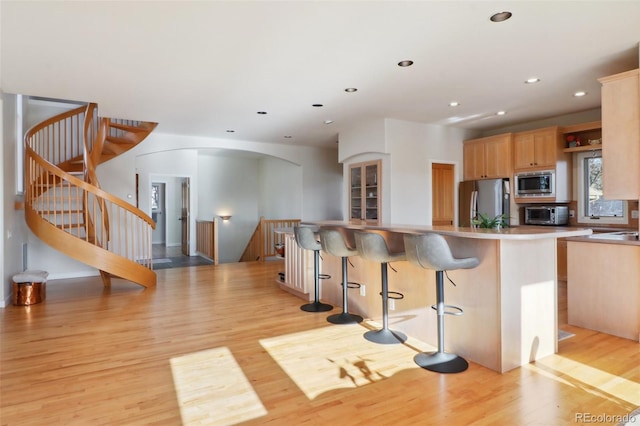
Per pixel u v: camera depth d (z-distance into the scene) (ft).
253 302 15.33
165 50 10.43
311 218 28.07
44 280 15.75
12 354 9.99
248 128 21.17
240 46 10.25
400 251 11.43
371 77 12.86
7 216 15.57
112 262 16.80
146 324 12.51
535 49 10.68
